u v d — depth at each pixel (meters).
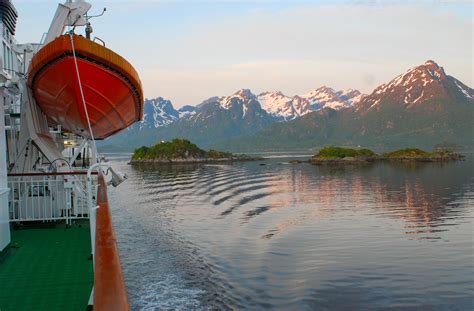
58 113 10.38
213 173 74.25
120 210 30.70
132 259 17.06
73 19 9.85
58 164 9.87
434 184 51.53
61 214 10.08
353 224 25.33
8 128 10.46
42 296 5.29
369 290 13.64
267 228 23.91
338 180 58.25
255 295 12.99
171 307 11.96
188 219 26.75
